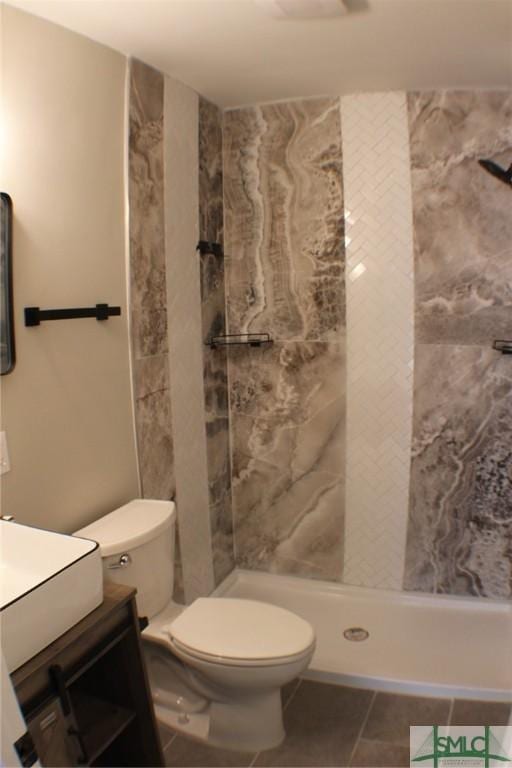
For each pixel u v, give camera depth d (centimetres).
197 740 200
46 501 173
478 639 245
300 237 267
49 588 127
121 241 203
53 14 167
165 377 232
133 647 156
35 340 168
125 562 180
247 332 281
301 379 276
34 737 124
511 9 174
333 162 258
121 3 164
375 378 265
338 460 276
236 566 297
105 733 155
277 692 197
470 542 263
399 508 270
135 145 208
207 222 262
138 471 216
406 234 254
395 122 249
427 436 262
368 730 200
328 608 272
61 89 174
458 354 254
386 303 259
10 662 119
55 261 174
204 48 200
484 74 227
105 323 196
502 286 246
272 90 246
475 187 245
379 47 202
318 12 173
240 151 270
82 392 187
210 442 271
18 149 160
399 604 272
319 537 284
